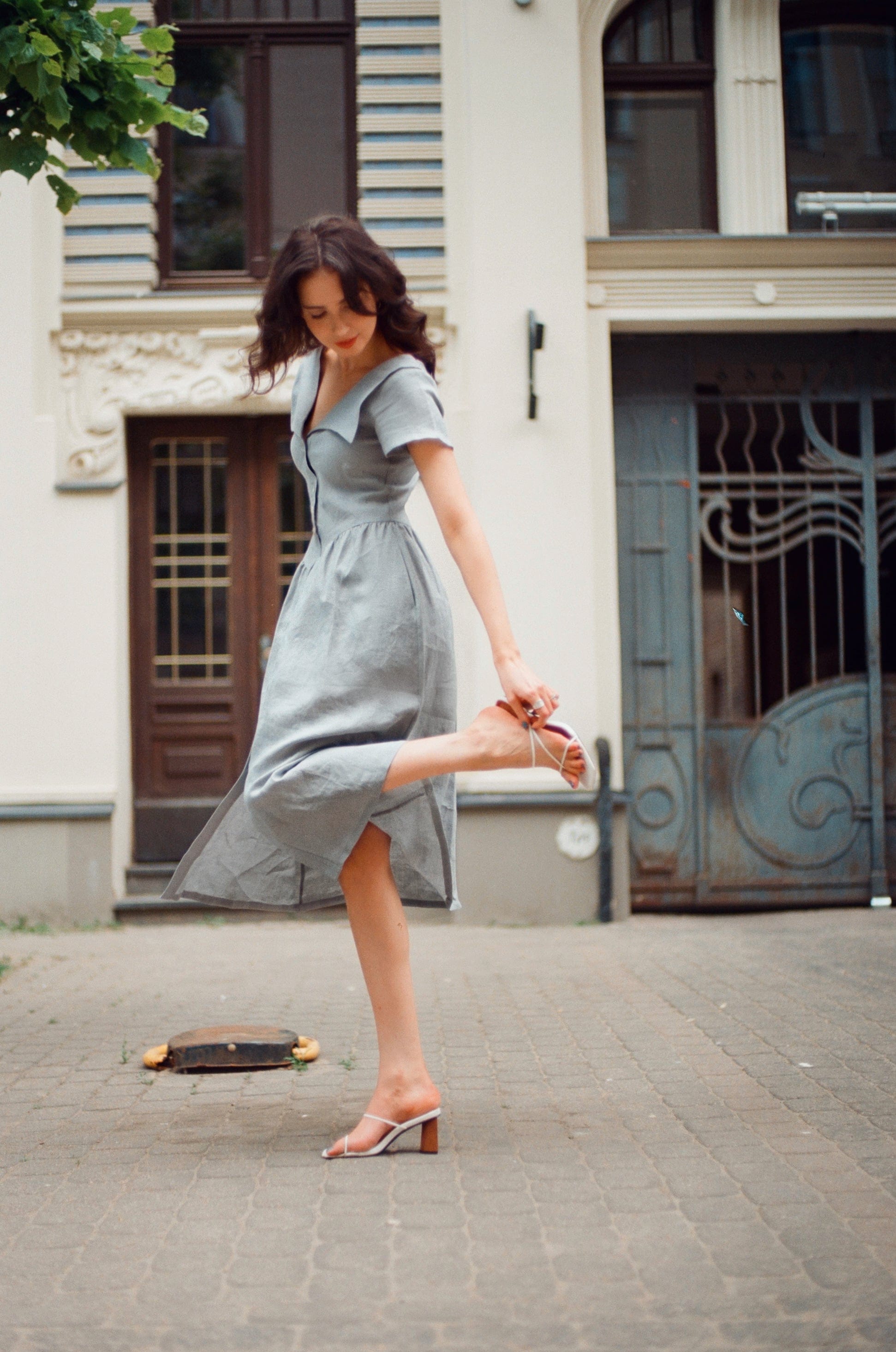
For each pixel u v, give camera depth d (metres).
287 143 7.27
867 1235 2.26
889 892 7.16
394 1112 2.77
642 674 7.12
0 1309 2.02
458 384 6.98
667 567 7.14
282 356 2.78
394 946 2.78
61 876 6.75
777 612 7.20
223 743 7.21
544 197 6.91
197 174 7.23
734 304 6.96
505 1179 2.60
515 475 6.84
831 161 7.30
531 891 6.79
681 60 7.29
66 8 4.34
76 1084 3.52
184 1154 2.84
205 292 7.02
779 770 7.15
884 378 7.24
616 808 6.90
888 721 7.24
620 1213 2.39
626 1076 3.47
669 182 7.28
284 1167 2.71
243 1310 2.00
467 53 6.94
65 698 6.79
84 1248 2.28
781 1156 2.73
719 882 7.10
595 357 6.96
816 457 7.21
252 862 2.93
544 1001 4.61
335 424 2.81
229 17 7.26
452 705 2.88
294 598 2.87
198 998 4.79
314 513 2.92
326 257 2.62
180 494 7.24
